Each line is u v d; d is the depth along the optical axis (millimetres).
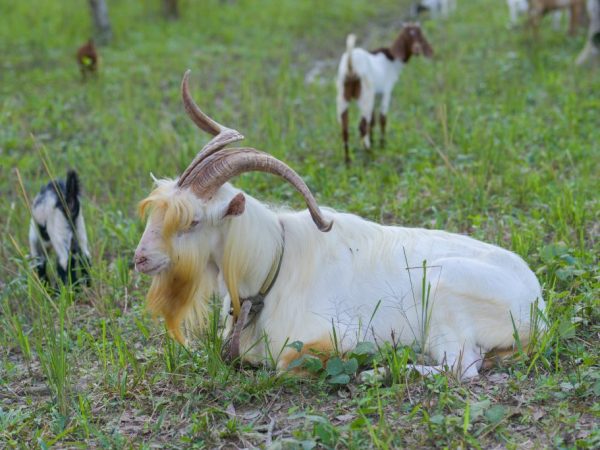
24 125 12688
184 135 11398
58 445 4770
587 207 7836
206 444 4645
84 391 5395
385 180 9281
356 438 4461
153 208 4910
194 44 18828
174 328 5230
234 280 5121
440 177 9141
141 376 5410
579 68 14047
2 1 23016
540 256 6574
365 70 9844
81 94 14500
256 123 12086
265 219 5246
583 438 4453
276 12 21859
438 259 5395
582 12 17078
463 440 4422
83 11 21922
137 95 14406
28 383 5668
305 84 14820
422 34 10367
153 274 4918
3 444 4797
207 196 4906
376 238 5547
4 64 17266
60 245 7176
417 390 5023
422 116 11758
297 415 4684
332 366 5078
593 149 9727
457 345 5242
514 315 5320
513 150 9711
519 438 4496
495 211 8172
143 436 4828
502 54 15602
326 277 5367
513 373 5195
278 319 5316
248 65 16703
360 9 22203
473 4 22125
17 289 6875
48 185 7387
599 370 5098
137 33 19906
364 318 5371
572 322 5535
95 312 6727
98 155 10953
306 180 9195
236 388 5141
